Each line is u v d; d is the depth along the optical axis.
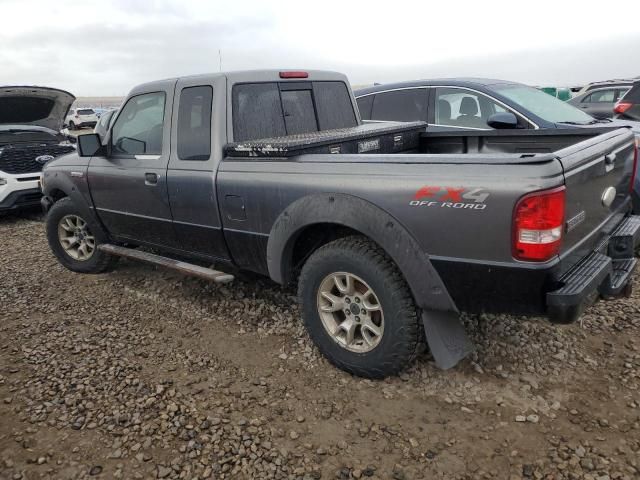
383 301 2.95
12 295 4.77
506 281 2.60
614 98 11.78
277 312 4.14
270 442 2.69
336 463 2.54
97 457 2.64
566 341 3.49
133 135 4.36
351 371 3.21
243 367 3.41
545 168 2.43
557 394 2.97
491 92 5.97
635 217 3.67
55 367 3.48
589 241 2.92
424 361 3.31
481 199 2.55
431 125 6.36
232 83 3.73
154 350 3.68
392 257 2.84
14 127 8.52
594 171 2.86
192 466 2.55
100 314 4.30
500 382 3.10
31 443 2.75
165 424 2.85
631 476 2.36
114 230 4.82
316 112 4.34
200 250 4.07
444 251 2.71
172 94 3.95
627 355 3.31
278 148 3.27
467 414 2.84
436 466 2.49
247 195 3.48
